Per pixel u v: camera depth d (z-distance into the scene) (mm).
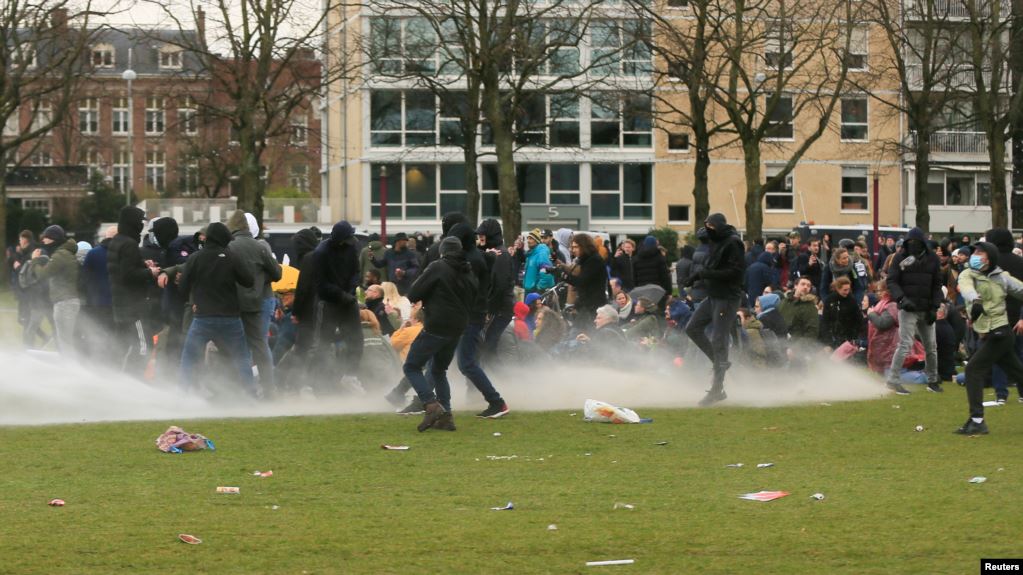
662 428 18859
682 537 11148
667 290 34406
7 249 67875
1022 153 90250
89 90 73062
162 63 61812
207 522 11828
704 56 50906
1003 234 21016
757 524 11703
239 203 54781
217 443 17047
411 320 24359
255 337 21828
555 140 85875
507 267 21891
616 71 54219
